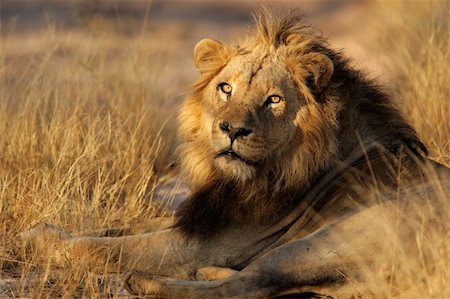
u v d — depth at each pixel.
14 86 15.98
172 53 30.50
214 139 10.28
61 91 15.95
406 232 9.58
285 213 10.66
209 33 38.66
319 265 9.54
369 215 9.84
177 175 14.34
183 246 10.70
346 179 10.55
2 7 40.28
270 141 10.34
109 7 29.89
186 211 10.88
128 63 17.50
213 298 9.45
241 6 48.22
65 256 10.62
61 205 11.62
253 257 10.65
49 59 16.89
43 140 14.03
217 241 10.70
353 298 9.48
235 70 10.52
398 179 10.25
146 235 10.84
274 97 10.39
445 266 9.09
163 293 9.56
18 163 13.49
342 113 10.73
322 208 10.56
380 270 9.27
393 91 14.99
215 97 10.61
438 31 17.36
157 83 18.58
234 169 10.23
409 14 21.58
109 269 10.69
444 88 15.22
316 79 10.47
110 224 11.95
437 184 9.93
